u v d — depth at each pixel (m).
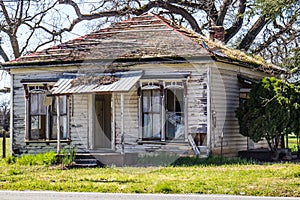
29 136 23.02
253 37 35.50
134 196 12.97
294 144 32.50
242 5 35.34
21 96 23.23
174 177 15.77
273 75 23.77
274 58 20.50
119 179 15.58
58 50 23.30
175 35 22.31
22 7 35.25
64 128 22.83
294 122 20.98
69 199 12.88
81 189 13.99
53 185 14.59
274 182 14.43
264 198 12.42
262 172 16.56
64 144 22.67
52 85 22.67
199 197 12.64
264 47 24.75
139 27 23.42
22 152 23.14
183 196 12.72
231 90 22.67
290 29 20.44
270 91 20.83
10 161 21.09
